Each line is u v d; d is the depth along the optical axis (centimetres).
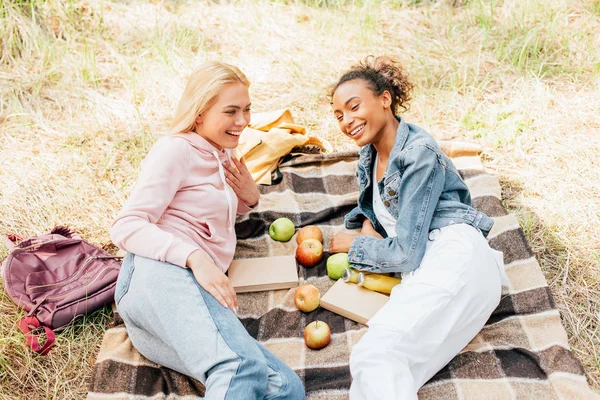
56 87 426
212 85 233
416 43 484
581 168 346
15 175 351
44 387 239
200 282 217
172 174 237
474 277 226
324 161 363
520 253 283
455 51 471
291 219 325
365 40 489
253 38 500
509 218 302
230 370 195
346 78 251
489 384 224
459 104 410
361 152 281
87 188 346
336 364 241
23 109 404
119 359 240
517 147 366
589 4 515
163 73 445
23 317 262
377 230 297
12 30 447
